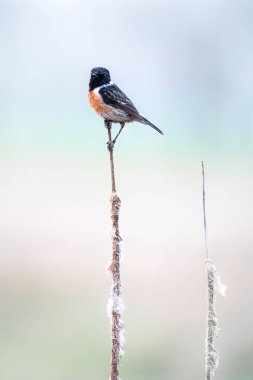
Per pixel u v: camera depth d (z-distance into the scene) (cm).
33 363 1245
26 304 1508
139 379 1181
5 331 1391
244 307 1375
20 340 1340
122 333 457
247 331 1257
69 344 1323
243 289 1472
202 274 1667
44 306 1491
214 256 1791
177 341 1289
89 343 1327
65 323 1409
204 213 452
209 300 445
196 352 1248
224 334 1245
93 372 1222
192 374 1192
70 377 1196
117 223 481
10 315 1472
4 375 1199
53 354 1276
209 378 437
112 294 466
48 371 1213
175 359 1234
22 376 1198
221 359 1180
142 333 1332
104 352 1298
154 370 1212
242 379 1132
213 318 443
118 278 469
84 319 1430
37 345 1315
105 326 1393
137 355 1261
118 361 453
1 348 1305
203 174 459
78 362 1255
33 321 1426
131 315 1421
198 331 1322
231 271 1634
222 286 446
